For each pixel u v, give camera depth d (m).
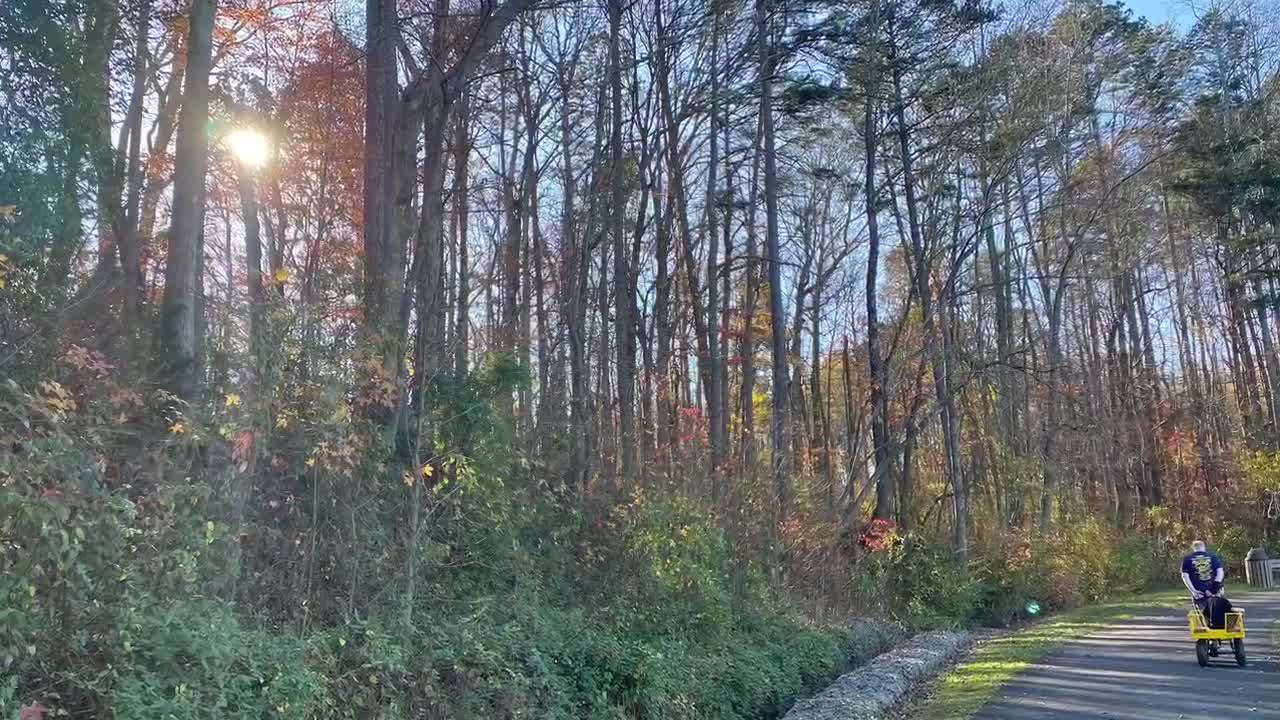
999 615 29.39
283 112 21.14
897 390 32.06
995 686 13.00
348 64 20.73
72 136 10.85
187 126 10.48
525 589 12.50
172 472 7.83
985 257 40.38
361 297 11.51
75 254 10.81
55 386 5.88
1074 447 40.53
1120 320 44.72
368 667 8.28
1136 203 36.44
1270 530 42.09
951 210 31.83
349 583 9.59
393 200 13.36
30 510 5.35
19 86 10.52
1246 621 21.14
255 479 9.40
